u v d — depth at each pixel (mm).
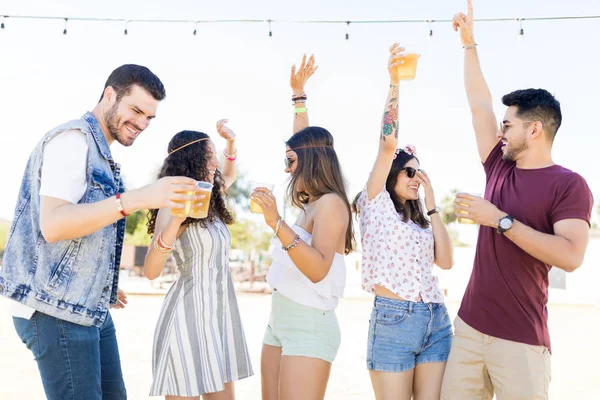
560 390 5613
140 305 13461
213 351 2863
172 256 2990
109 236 2406
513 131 2715
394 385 2891
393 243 2986
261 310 12992
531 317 2607
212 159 3078
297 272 2830
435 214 3254
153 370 2930
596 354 7742
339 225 2738
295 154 2949
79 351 2277
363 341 8617
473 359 2723
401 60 2922
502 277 2654
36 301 2191
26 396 4988
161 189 2066
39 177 2234
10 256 2246
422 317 2949
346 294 19203
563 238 2432
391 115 2953
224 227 3082
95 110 2467
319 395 2775
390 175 3188
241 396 5125
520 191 2686
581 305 16938
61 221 2035
